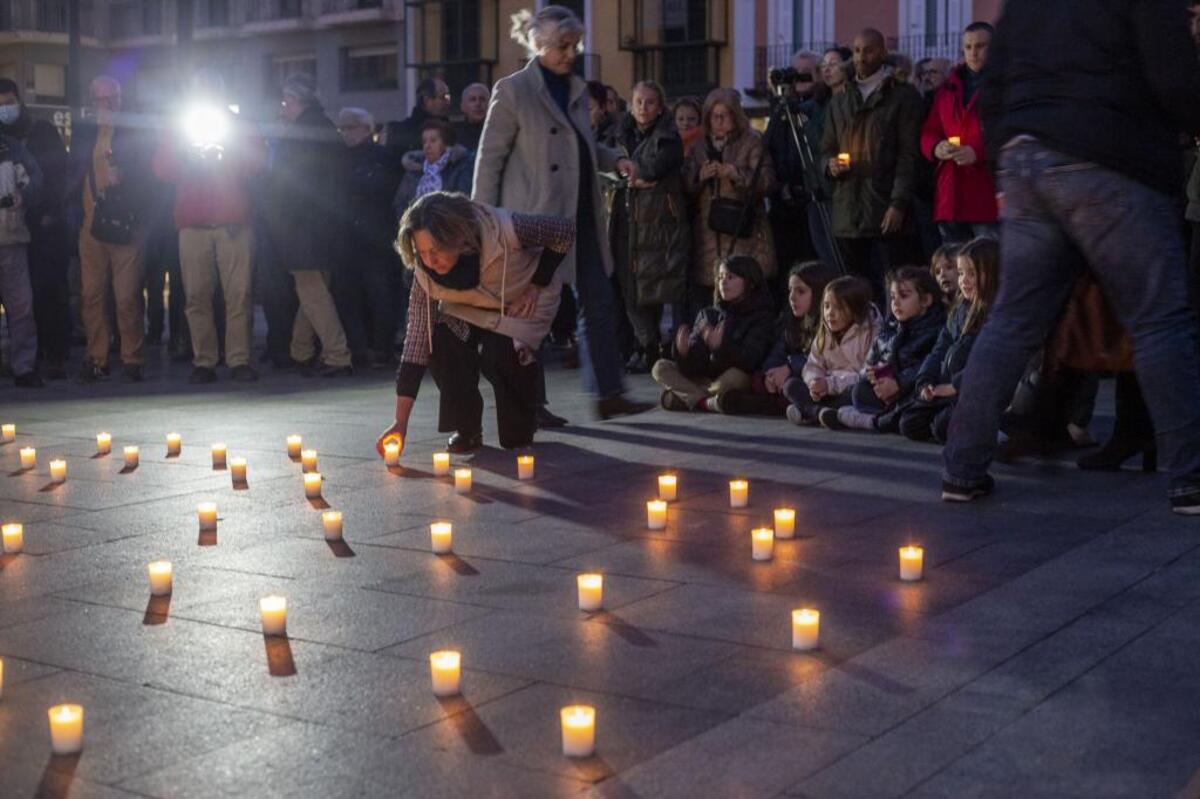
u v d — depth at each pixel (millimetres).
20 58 52500
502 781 3582
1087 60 6125
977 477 6773
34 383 12773
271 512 6883
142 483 7730
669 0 37875
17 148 12609
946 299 9078
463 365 8328
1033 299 6551
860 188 11438
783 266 12594
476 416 8445
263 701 4195
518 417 8523
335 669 4473
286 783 3600
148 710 4145
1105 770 3570
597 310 8945
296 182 13078
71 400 11734
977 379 6672
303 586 5480
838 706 4055
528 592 5328
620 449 8531
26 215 13016
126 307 13164
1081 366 6914
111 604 5285
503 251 8070
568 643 4691
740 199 11961
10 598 5406
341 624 4957
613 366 8953
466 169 13688
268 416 10461
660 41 38031
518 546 6066
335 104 46156
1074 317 6844
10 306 12727
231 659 4594
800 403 9422
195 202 12727
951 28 32844
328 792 3539
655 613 5020
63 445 9156
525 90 8883
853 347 9367
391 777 3623
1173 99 5945
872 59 11305
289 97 13297
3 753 3832
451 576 5590
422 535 6309
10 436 9336
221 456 8297
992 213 11047
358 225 13648
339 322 13445
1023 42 6301
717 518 6566
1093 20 6105
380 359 13945
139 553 6094
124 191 12797
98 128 13008
